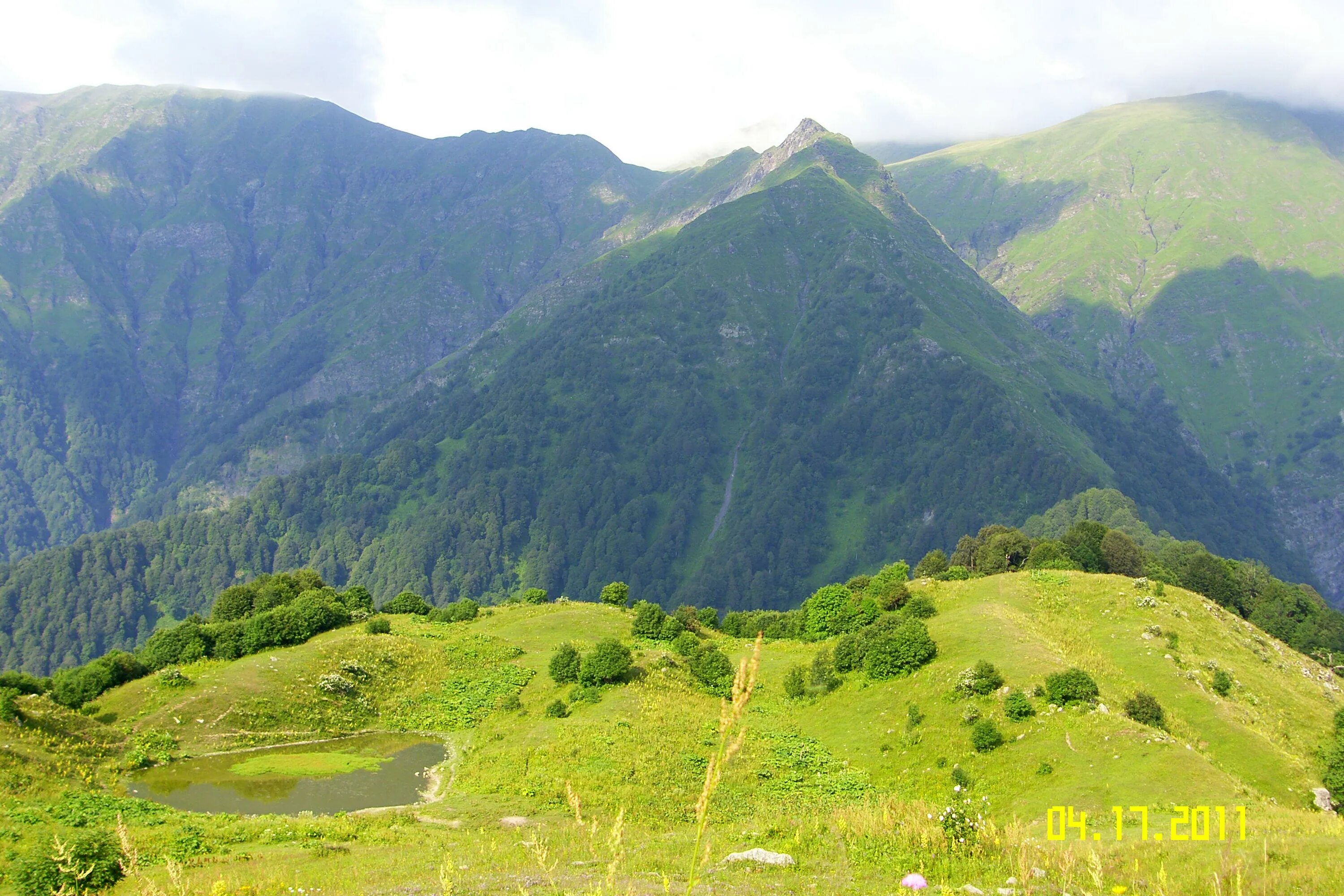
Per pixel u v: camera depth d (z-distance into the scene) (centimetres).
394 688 6053
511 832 3503
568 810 4016
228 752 5019
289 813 3956
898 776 4878
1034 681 5319
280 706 5525
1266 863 1812
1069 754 4528
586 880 2238
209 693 5491
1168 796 3878
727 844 2714
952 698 5428
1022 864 1866
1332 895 1576
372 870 2594
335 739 5369
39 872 2258
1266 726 5575
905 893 1908
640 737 5053
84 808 3441
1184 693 5616
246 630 6556
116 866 2358
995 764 4666
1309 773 4912
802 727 5900
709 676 6278
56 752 4334
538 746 4969
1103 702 5084
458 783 4519
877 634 6556
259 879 2450
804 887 2067
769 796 4500
